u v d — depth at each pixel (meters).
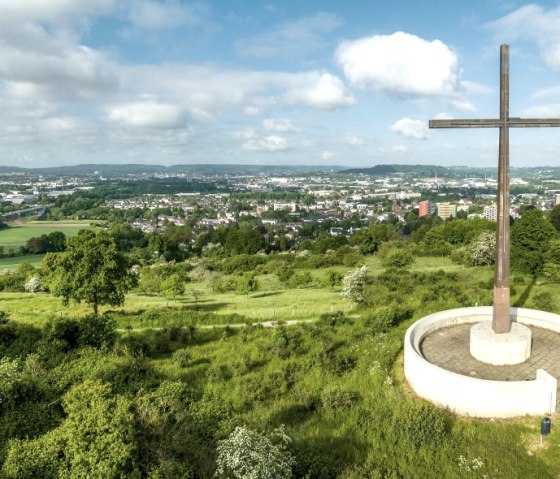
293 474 11.95
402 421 15.27
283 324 31.12
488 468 13.10
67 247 34.50
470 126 18.05
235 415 15.38
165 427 13.36
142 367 21.19
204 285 59.69
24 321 34.62
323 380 20.42
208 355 24.89
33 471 11.00
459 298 31.88
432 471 13.05
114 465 10.66
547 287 35.28
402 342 23.50
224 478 10.93
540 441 14.05
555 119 18.02
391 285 41.38
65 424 12.03
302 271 64.12
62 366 20.95
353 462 13.59
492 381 15.62
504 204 18.28
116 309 40.66
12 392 16.09
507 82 17.84
